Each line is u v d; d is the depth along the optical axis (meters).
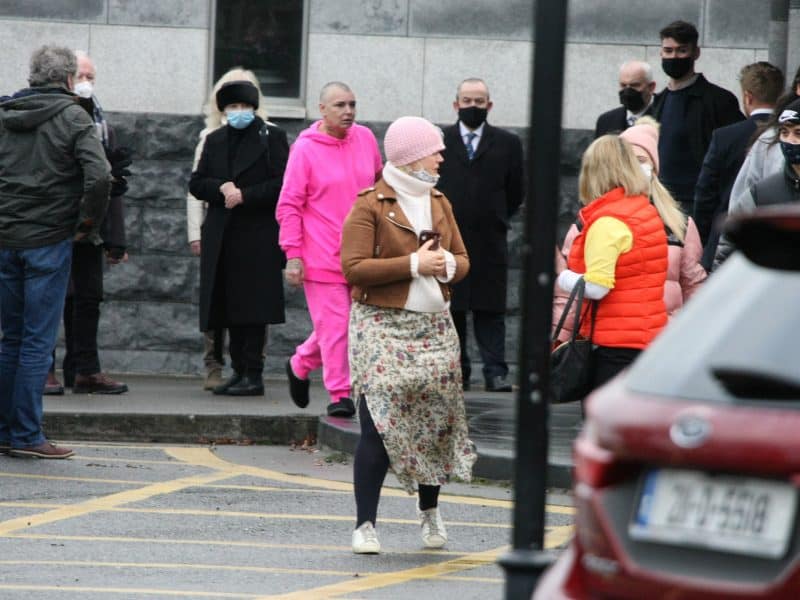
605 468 11.46
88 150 30.28
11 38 44.19
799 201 25.92
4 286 30.92
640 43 44.81
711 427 10.91
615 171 25.14
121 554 23.45
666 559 11.10
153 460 32.41
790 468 10.59
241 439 35.00
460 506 27.64
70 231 30.72
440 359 23.27
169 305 44.38
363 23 44.53
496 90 44.81
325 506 27.70
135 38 44.28
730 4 44.81
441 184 40.59
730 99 37.56
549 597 11.75
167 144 44.28
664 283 26.61
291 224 34.06
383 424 23.16
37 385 31.12
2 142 30.66
